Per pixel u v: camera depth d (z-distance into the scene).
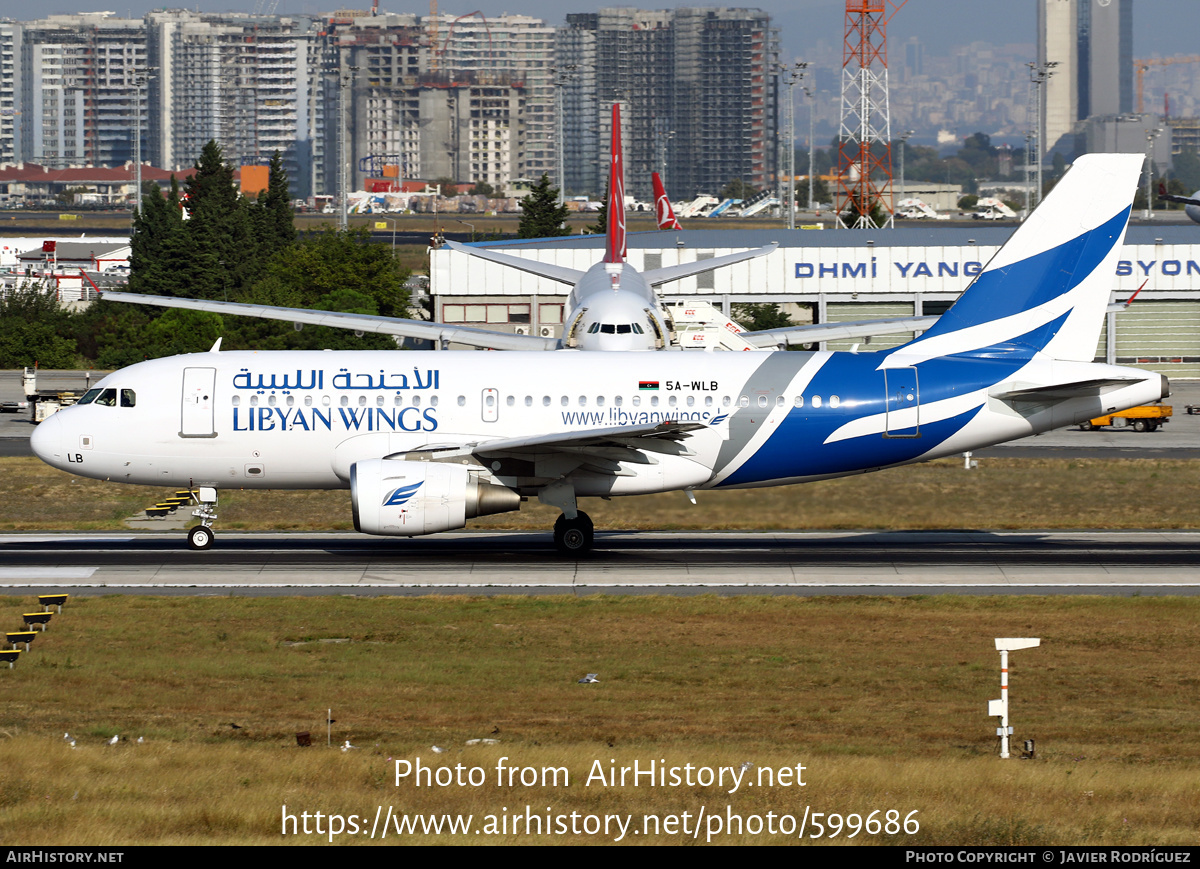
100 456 170.50
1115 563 168.75
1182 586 155.12
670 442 165.50
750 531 195.12
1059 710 108.56
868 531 194.88
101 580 157.88
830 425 169.25
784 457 170.25
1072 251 171.38
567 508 170.25
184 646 128.25
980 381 170.12
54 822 74.88
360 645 129.00
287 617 139.88
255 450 169.62
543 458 166.00
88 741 96.81
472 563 168.50
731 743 97.31
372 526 160.88
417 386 169.38
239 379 170.12
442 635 132.75
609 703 109.44
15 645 128.62
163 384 170.25
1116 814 78.12
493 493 163.75
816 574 161.75
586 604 145.62
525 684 115.44
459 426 168.50
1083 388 169.62
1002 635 133.75
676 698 111.25
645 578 159.25
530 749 92.81
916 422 169.50
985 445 172.62
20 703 108.81
